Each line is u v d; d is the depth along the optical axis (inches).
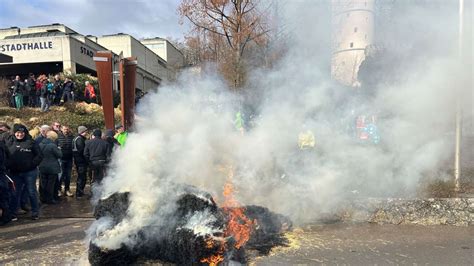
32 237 224.7
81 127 348.2
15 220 265.4
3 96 752.3
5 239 221.6
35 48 1075.3
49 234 230.5
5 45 1085.8
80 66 1141.7
